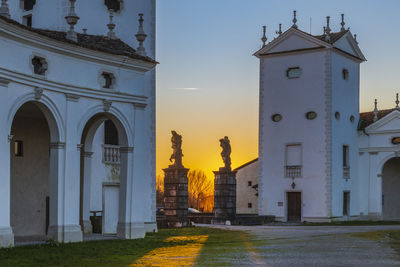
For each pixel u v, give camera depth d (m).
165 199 38.03
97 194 28.58
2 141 19.42
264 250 20.81
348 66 47.41
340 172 45.22
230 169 43.25
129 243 22.41
